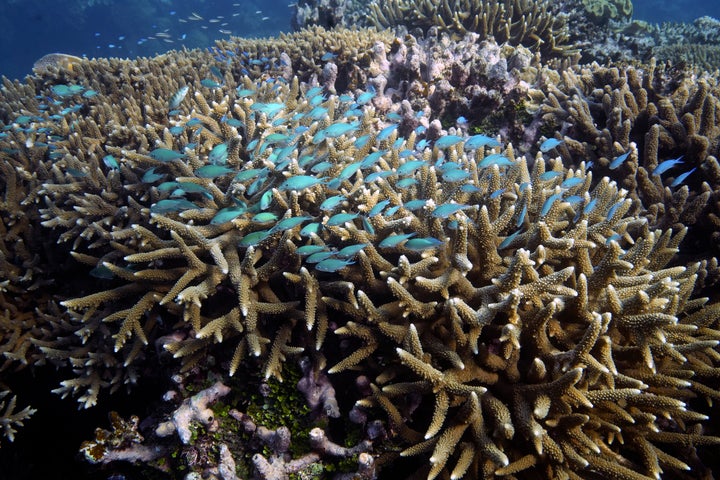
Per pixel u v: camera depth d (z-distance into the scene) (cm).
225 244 63
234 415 59
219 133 84
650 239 57
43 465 81
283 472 54
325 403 56
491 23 156
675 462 51
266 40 160
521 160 73
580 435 47
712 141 85
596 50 177
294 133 76
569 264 58
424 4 170
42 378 78
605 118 102
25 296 79
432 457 46
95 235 76
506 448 50
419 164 68
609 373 49
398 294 52
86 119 95
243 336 60
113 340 67
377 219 59
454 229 59
